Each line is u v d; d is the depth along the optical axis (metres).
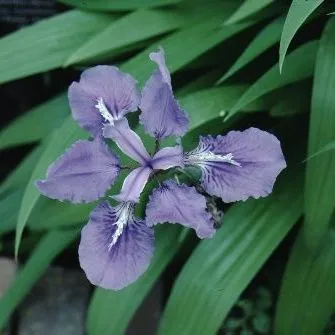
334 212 0.34
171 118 0.27
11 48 0.37
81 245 0.26
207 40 0.36
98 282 0.26
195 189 0.27
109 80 0.27
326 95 0.31
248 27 0.38
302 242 0.34
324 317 0.34
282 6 0.36
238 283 0.33
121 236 0.27
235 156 0.28
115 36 0.35
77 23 0.38
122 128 0.27
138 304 0.34
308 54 0.33
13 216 0.38
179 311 0.33
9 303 0.36
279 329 0.35
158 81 0.26
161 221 0.26
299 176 0.35
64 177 0.26
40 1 0.46
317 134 0.31
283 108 0.35
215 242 0.34
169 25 0.36
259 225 0.33
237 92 0.34
